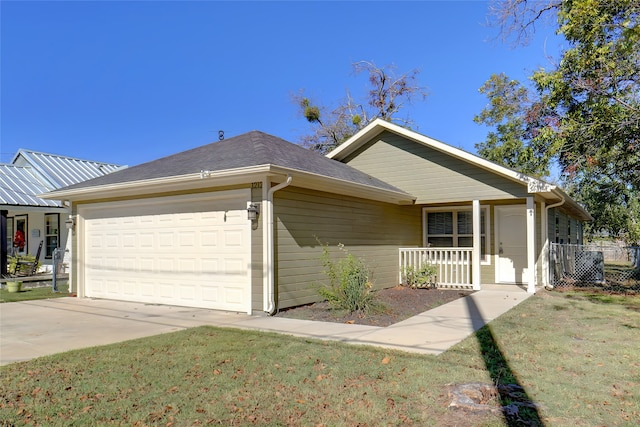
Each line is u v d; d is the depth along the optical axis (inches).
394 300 402.0
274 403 153.6
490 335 257.4
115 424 137.0
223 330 273.0
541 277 520.7
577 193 846.5
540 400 154.9
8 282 501.7
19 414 144.5
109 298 429.4
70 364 200.1
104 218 438.9
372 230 471.5
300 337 252.4
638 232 1035.9
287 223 347.9
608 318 315.0
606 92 442.0
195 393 163.2
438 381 174.6
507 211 547.5
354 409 147.8
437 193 507.8
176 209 383.6
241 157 352.5
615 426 133.9
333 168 436.8
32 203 584.4
